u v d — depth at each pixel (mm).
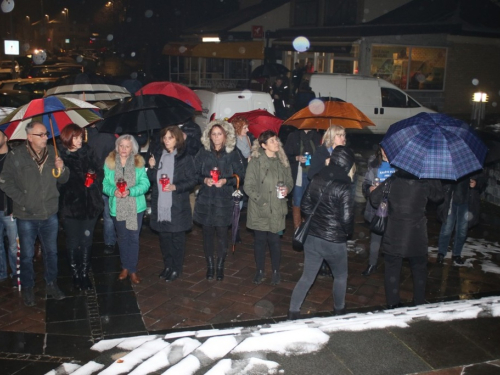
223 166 5938
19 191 5227
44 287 5887
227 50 21234
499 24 21391
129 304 5512
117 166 5766
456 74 22266
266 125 7695
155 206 5973
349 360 3645
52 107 5254
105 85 8062
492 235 8086
